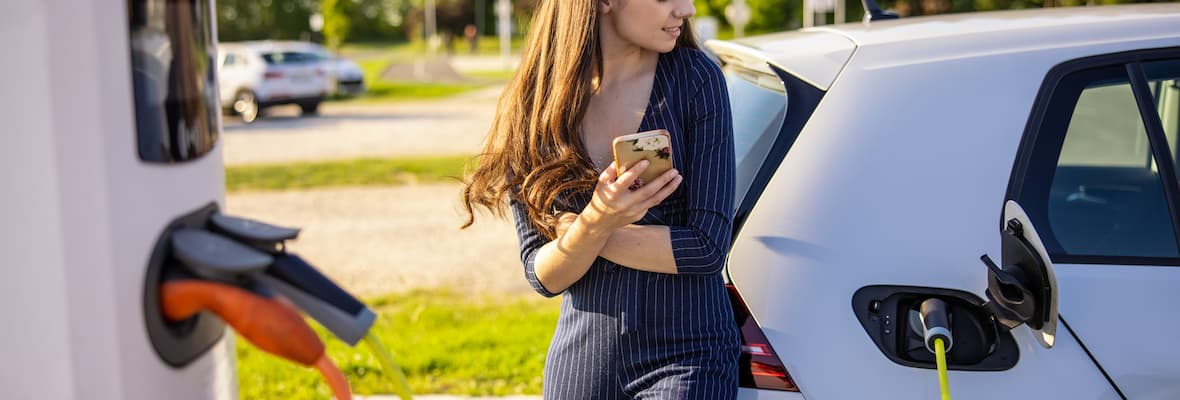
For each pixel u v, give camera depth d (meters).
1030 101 2.21
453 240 7.95
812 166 2.17
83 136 1.32
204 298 1.45
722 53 2.81
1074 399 2.08
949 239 2.12
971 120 2.19
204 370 1.60
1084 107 2.25
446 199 9.95
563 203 2.07
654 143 1.79
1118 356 2.09
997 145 2.18
